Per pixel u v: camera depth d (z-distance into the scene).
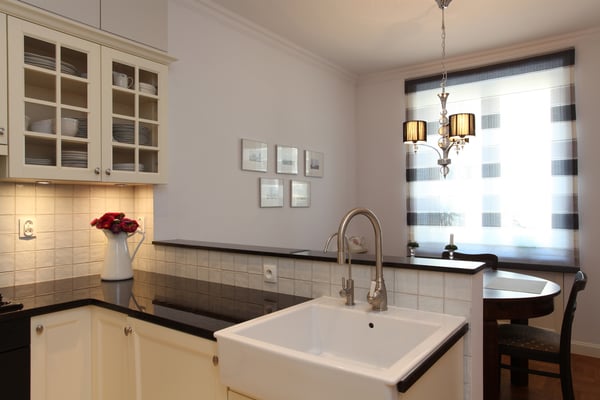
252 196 3.19
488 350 2.16
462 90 3.87
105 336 1.79
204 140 2.79
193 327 1.39
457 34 3.32
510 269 3.50
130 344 1.64
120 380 1.71
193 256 2.22
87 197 2.36
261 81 3.28
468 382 1.38
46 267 2.19
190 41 2.71
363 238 4.31
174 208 2.58
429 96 4.05
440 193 3.98
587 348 3.32
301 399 1.06
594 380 2.88
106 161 2.05
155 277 2.30
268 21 3.07
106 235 2.24
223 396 1.31
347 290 1.55
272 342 1.40
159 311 1.60
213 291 1.93
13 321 1.60
